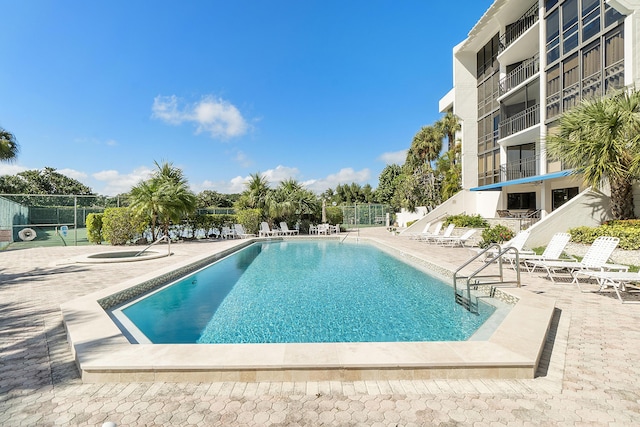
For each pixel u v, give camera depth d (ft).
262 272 34.30
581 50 42.52
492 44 67.62
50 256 41.68
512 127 60.80
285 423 8.00
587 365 11.05
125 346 11.51
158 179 59.57
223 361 10.18
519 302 17.02
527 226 47.83
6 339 13.78
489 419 8.11
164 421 8.11
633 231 27.89
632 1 35.06
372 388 9.62
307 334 17.25
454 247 46.55
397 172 174.19
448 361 10.13
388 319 19.38
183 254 42.14
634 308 17.43
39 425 8.01
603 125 30.07
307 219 84.38
